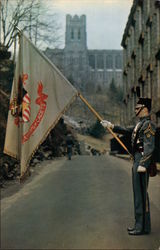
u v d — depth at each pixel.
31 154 3.81
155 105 19.81
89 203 7.22
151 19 22.28
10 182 10.54
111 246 4.11
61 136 33.25
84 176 12.45
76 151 46.81
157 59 20.72
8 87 17.42
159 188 9.37
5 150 3.81
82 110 122.25
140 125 4.52
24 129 3.81
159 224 5.10
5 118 12.90
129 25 33.09
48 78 4.01
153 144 4.41
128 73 34.84
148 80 23.23
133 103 31.52
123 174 13.15
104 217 5.82
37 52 4.01
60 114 3.94
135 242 4.20
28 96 3.88
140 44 27.25
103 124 4.63
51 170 14.88
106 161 21.48
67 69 51.03
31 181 10.89
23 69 3.93
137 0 27.53
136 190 4.55
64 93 4.01
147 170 4.49
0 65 17.66
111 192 8.69
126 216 5.89
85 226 5.23
